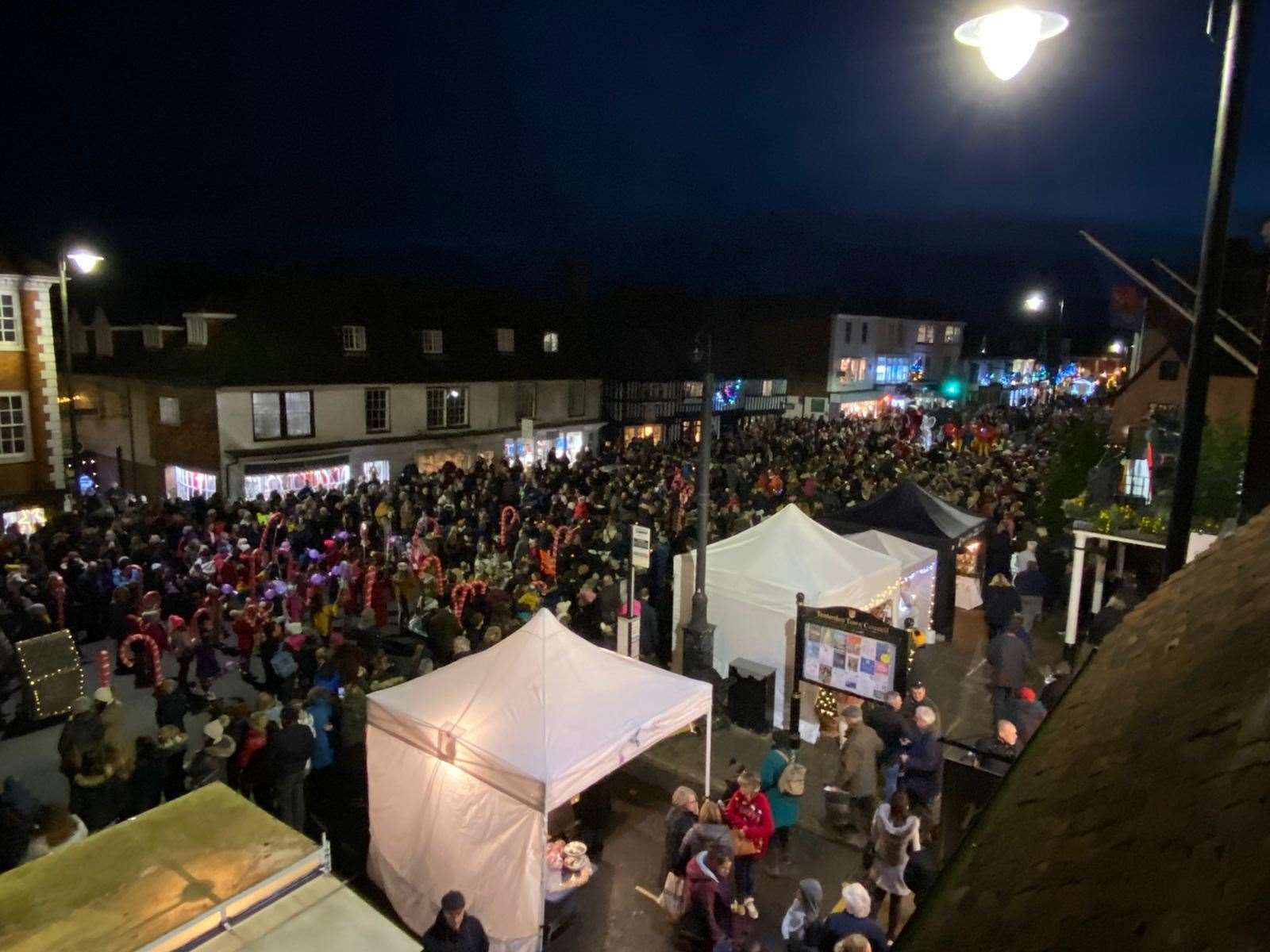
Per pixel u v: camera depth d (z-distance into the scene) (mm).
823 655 11453
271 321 28547
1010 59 4973
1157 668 1778
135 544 16797
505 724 7953
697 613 12516
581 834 9203
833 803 9555
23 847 7547
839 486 23984
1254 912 765
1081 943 980
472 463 32531
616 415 39438
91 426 31500
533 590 15188
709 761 9766
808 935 6520
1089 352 76375
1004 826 1515
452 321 33562
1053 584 16406
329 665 11195
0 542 16719
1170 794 1156
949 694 13156
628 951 7770
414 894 8234
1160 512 13258
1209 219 4770
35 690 12211
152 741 9203
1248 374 19266
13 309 21906
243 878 4914
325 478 28156
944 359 59906
